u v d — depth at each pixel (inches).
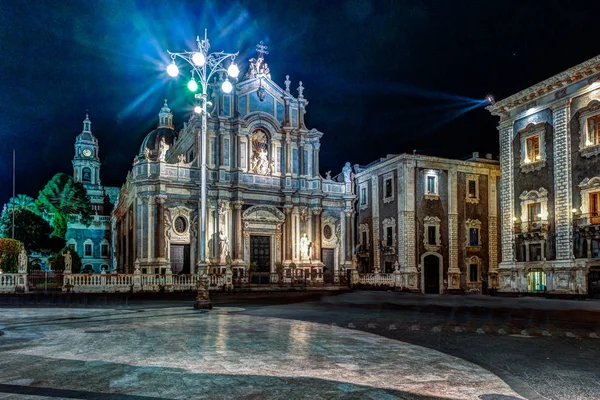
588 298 1437.0
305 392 328.8
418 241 2217.0
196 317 821.2
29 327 676.7
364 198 2556.6
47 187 3447.3
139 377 369.7
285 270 2043.6
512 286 1708.9
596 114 1457.9
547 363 449.1
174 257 1920.5
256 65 2151.8
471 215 2347.4
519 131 1742.1
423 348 512.1
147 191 1882.4
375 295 1624.0
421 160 2266.2
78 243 3543.3
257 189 2066.9
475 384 359.9
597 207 1448.1
